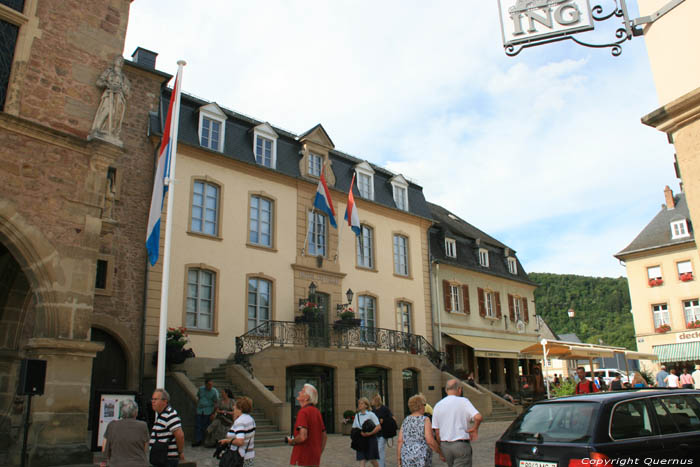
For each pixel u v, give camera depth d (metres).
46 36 10.76
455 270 30.75
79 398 9.77
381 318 25.45
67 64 10.98
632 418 6.48
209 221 20.03
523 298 36.56
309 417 7.03
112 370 16.61
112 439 6.54
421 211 29.31
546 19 6.50
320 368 20.64
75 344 9.80
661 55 6.50
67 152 10.67
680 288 37.94
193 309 18.91
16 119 9.90
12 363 11.12
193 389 15.66
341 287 24.00
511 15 6.66
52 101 10.62
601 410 6.41
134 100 18.78
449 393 7.41
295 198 23.08
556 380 26.56
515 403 29.56
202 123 20.41
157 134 18.56
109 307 16.67
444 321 28.89
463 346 29.69
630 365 47.28
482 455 13.24
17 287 11.31
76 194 10.62
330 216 21.94
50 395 9.42
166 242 11.27
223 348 19.27
